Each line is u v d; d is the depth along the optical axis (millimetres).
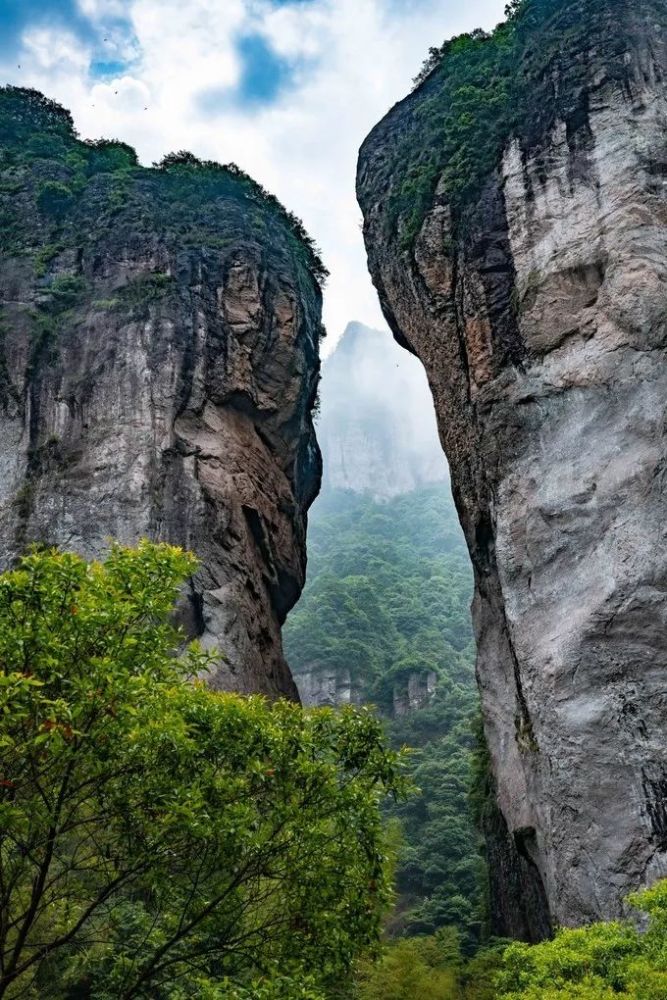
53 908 10406
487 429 20906
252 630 24969
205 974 9328
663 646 15688
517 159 23859
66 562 8609
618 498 17688
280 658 27406
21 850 8820
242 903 9141
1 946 7945
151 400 26266
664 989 6934
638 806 14609
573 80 23828
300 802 9391
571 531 18125
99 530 24156
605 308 20000
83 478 25062
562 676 16469
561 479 18859
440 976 18844
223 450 26609
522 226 22672
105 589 8922
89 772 8383
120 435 25656
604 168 21797
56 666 8203
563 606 17453
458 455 23219
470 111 26172
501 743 20328
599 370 19406
